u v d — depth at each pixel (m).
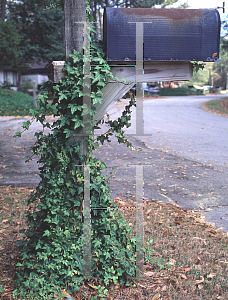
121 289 3.09
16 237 4.19
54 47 31.52
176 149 10.27
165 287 3.12
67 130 2.93
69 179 3.01
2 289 3.01
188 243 4.07
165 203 5.61
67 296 2.90
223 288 3.17
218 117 18.14
